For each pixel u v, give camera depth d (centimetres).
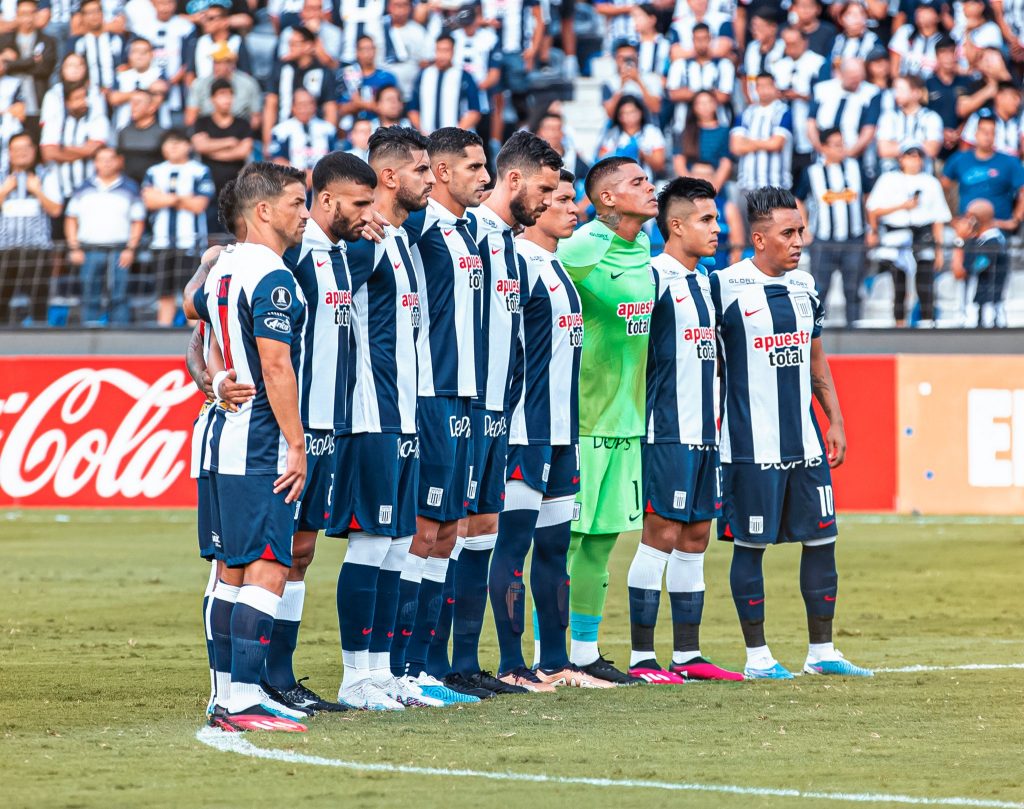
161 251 5469
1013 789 1478
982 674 2320
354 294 2011
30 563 3928
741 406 2369
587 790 1466
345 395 1991
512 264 2217
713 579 3669
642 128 5522
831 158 5353
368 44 5700
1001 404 4916
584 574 2320
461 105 5594
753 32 5791
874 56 5500
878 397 4953
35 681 2241
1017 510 4925
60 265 5478
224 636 1861
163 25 5884
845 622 2986
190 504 5138
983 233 5331
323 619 3009
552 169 2209
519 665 2255
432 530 2125
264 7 6134
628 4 6328
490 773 1552
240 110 5672
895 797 1438
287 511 1808
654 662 2341
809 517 2361
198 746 1705
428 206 2123
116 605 3206
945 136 5644
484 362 2173
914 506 4941
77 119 5800
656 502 2314
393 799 1421
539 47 5941
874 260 5303
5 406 5191
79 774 1541
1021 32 5906
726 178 5500
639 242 2330
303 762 1608
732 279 2386
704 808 1388
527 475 2236
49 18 5922
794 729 1836
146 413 5147
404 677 2102
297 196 1823
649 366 2344
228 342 1803
